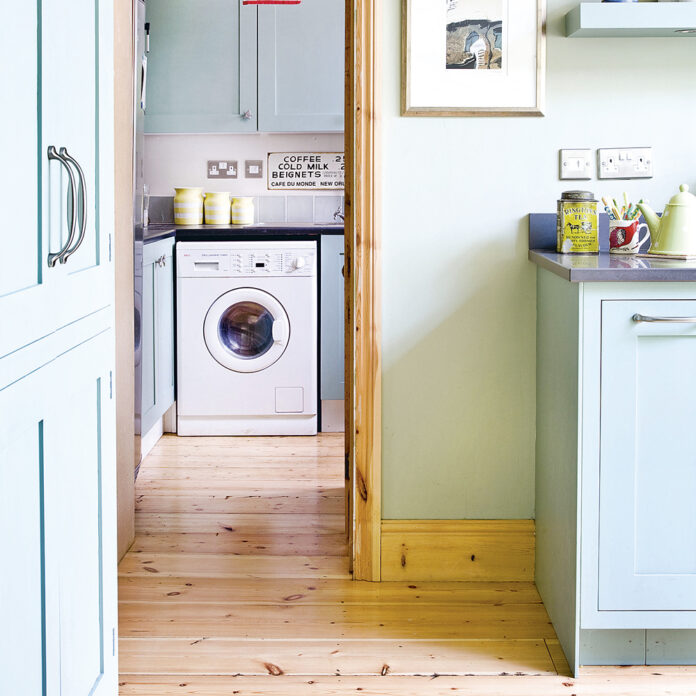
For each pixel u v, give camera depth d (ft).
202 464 13.93
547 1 9.18
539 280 9.26
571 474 7.80
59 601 5.31
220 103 15.98
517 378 9.47
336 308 15.53
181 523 11.37
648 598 7.68
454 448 9.54
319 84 15.88
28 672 4.84
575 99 9.27
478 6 9.12
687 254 8.36
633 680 7.64
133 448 10.74
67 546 5.45
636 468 7.57
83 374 5.70
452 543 9.57
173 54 15.89
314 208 17.07
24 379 4.68
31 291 4.77
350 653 8.07
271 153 16.98
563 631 8.14
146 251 13.34
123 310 10.30
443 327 9.44
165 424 15.83
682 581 7.67
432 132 9.25
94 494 6.04
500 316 9.43
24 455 4.76
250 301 15.34
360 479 9.51
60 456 5.31
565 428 8.04
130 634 8.41
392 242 9.36
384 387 9.48
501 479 9.56
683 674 7.76
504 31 9.15
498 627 8.58
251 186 17.06
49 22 5.03
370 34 9.09
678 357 7.48
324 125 15.94
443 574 9.61
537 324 9.38
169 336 15.15
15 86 4.58
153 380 13.99
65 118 5.34
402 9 9.11
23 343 4.66
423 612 8.88
